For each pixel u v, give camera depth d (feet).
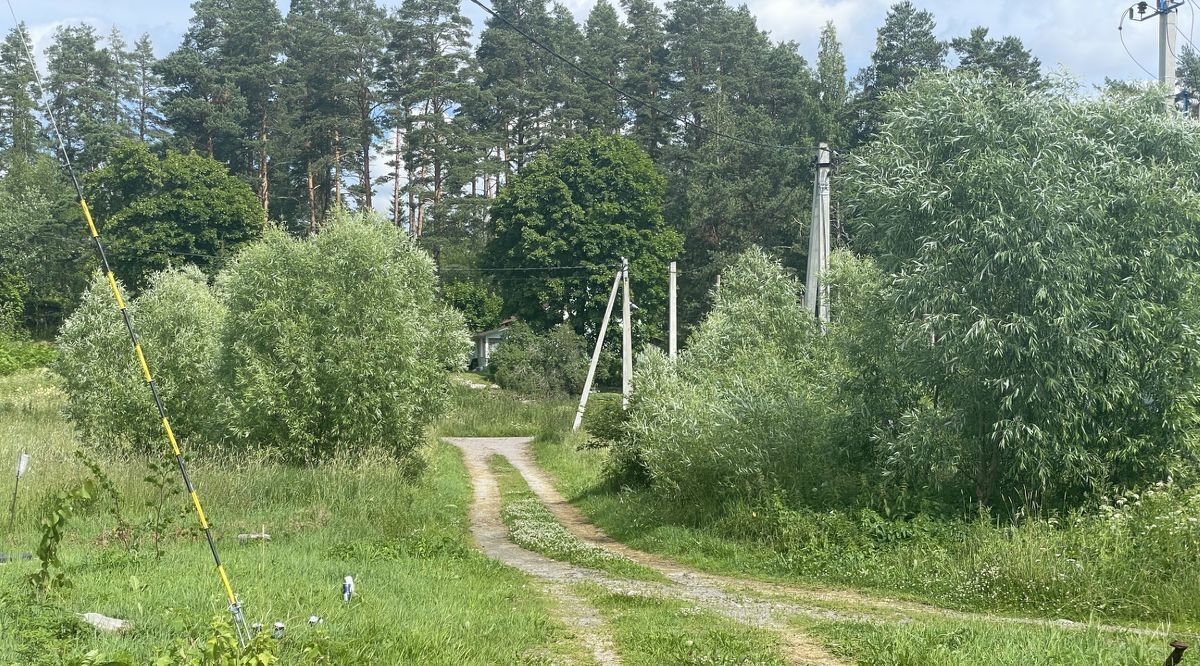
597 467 106.63
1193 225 50.29
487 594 37.40
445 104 249.55
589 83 260.01
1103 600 36.06
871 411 55.06
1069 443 47.80
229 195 201.67
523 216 203.72
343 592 31.71
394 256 89.56
